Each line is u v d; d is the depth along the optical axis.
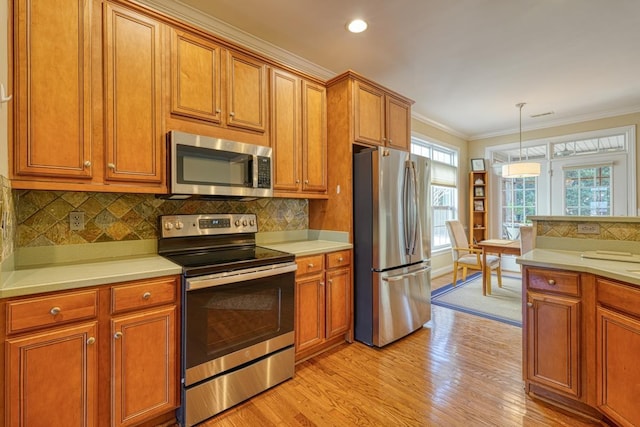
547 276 1.80
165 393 1.62
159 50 1.84
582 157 4.89
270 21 2.40
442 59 3.04
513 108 4.49
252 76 2.29
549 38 2.66
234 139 2.19
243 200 2.57
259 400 1.92
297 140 2.59
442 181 5.38
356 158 2.77
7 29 1.36
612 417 1.53
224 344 1.81
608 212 4.66
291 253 2.20
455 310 3.51
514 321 3.18
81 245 1.85
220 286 1.78
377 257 2.61
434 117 4.91
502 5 2.22
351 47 2.80
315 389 2.03
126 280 1.50
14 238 1.58
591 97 4.08
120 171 1.70
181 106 1.92
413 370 2.25
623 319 1.47
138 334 1.54
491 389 2.01
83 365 1.39
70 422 1.35
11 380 1.23
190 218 2.18
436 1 2.18
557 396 1.84
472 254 4.70
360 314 2.74
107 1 1.67
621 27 2.50
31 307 1.27
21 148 1.42
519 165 4.14
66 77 1.54
